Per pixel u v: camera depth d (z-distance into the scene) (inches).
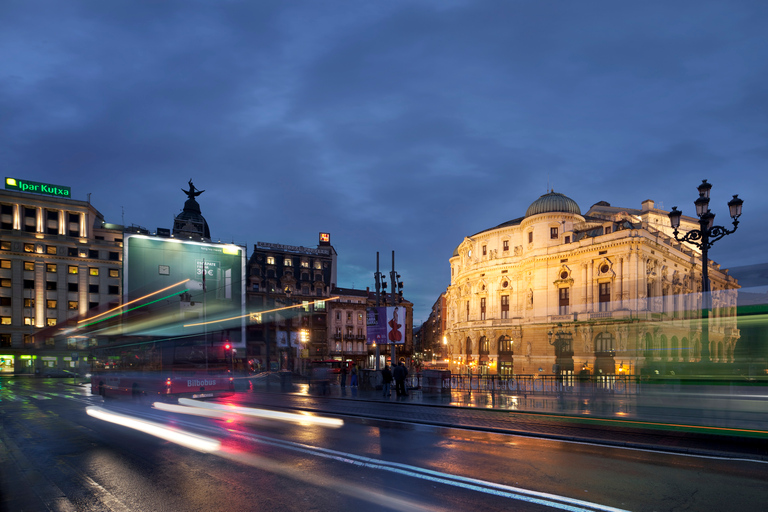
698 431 453.4
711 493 286.4
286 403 866.8
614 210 2906.0
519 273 2596.0
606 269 2124.8
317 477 324.2
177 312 1002.7
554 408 709.3
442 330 4960.6
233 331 1562.5
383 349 3496.6
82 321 1234.6
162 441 466.9
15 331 2812.5
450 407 764.6
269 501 275.1
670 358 623.5
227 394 944.3
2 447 448.5
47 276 2950.3
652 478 318.3
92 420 637.3
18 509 270.7
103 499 285.9
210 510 262.8
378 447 426.6
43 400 999.0
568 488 295.6
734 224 674.2
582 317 1391.5
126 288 1223.5
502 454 394.0
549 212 2464.3
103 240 3174.2
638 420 519.5
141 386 855.1
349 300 3467.0
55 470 357.7
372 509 258.4
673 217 756.0
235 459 382.3
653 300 755.4
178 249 1363.2
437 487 298.2
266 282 3203.7
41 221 2979.8
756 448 403.9
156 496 289.4
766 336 506.3
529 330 1755.7
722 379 500.1
